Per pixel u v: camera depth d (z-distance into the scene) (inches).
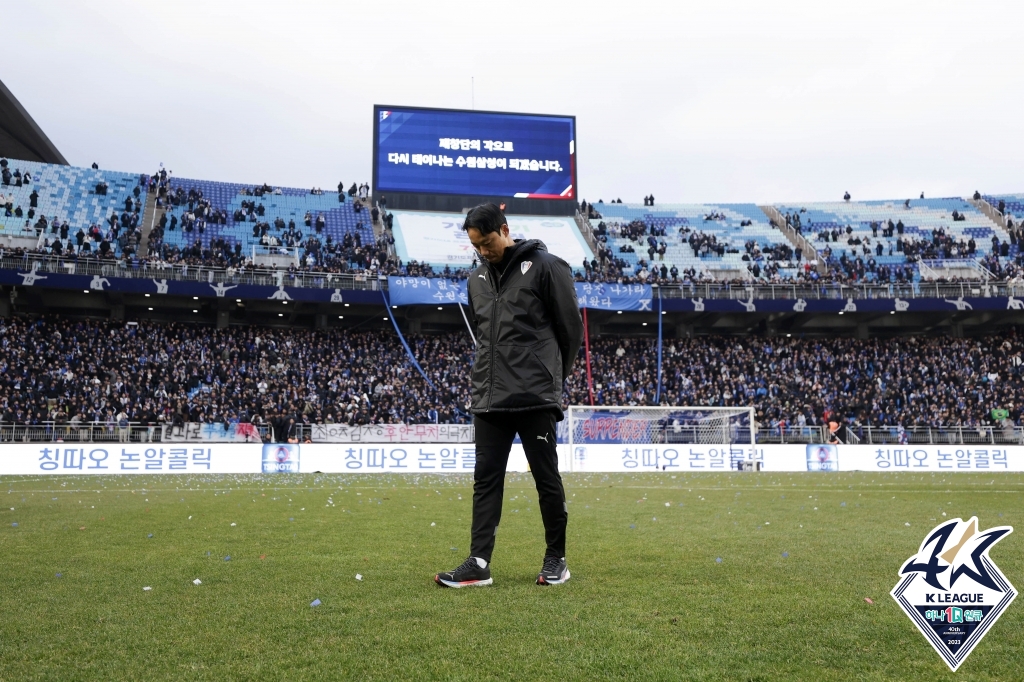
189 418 986.7
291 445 877.2
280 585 146.3
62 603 130.8
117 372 1071.0
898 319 1448.1
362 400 1098.7
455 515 300.2
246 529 248.5
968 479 649.0
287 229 1407.5
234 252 1307.8
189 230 1339.8
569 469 924.0
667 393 1217.4
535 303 153.4
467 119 1440.7
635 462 931.3
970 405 1161.4
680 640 104.9
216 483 583.8
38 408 962.1
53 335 1105.4
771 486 526.9
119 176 1409.9
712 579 148.9
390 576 156.3
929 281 1373.0
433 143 1427.2
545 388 150.0
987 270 1387.8
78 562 176.7
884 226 1571.1
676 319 1419.8
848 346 1327.5
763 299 1273.4
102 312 1289.4
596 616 118.0
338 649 102.3
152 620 118.3
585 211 1593.3
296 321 1395.2
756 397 1202.0
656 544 203.6
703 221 1611.7
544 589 140.2
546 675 91.6
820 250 1505.9
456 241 1457.9
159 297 1250.6
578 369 1259.8
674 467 936.3
